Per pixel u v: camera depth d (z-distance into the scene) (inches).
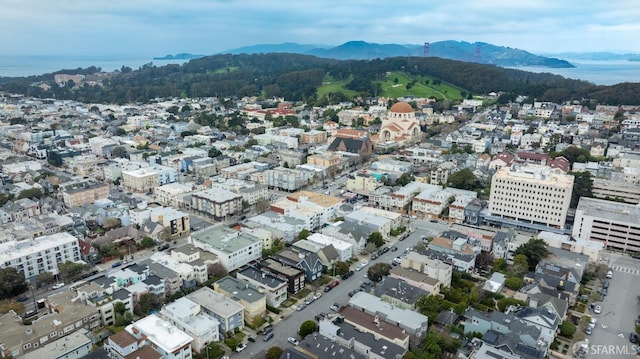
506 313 6609.3
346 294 7741.1
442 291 7554.1
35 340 5792.3
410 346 6190.9
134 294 6953.7
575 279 7711.6
